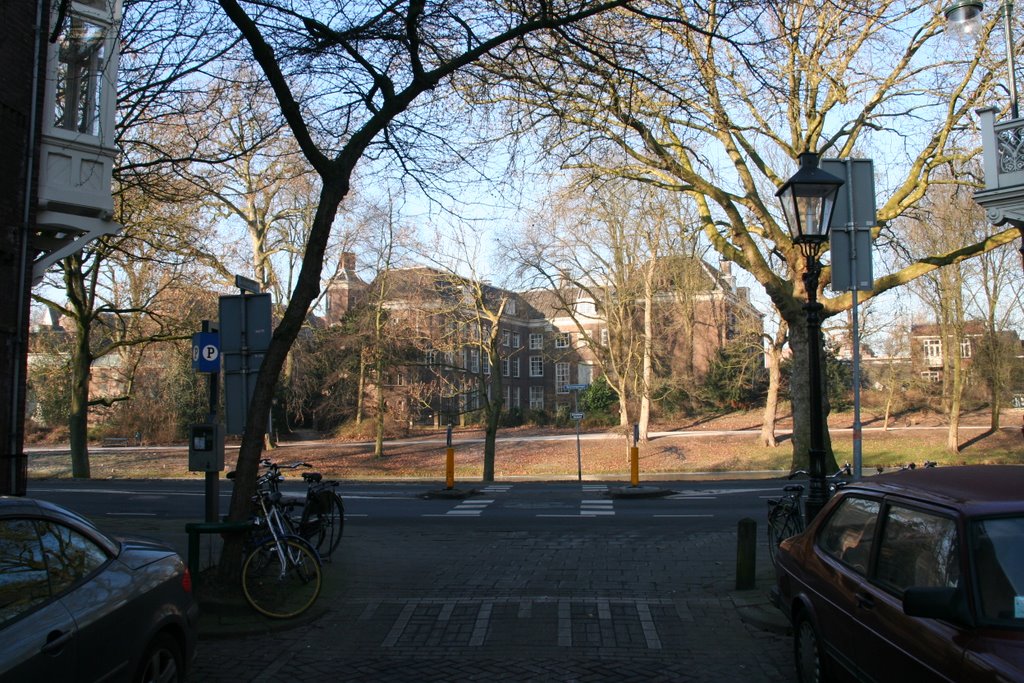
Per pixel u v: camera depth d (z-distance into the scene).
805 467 18.94
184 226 18.36
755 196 18.22
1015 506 3.59
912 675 3.54
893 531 4.18
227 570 6.99
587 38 9.44
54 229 10.62
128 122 11.36
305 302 7.50
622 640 6.29
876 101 17.08
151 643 4.28
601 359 35.75
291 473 31.91
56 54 10.44
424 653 5.99
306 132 7.64
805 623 5.05
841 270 7.41
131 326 31.41
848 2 10.91
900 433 40.47
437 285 30.47
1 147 9.45
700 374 51.47
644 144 16.53
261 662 5.77
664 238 30.67
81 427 27.59
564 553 10.03
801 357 18.92
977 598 3.30
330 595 7.80
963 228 27.23
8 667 3.12
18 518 3.74
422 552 10.16
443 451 39.62
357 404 42.75
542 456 37.12
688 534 11.45
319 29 8.54
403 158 10.11
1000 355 35.50
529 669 5.59
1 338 9.54
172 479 25.92
